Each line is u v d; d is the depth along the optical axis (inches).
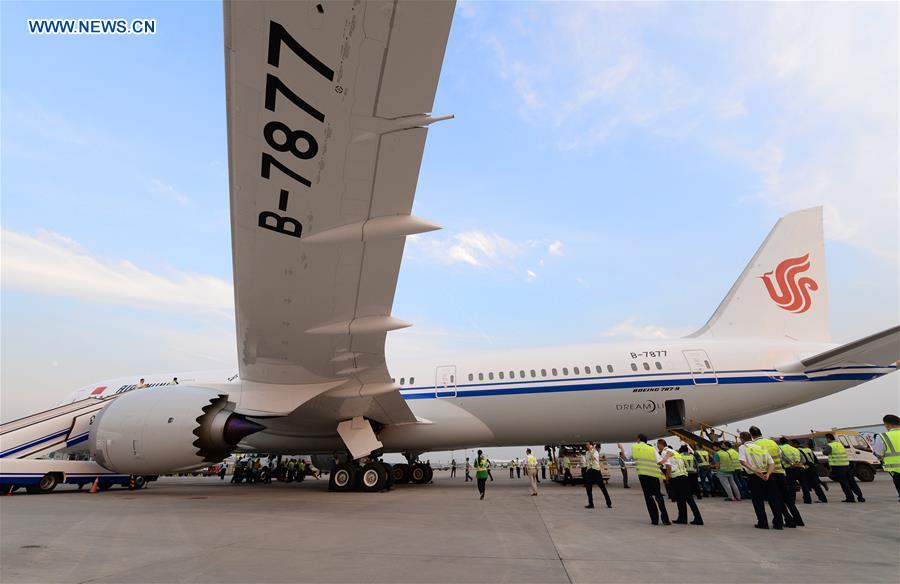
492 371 535.2
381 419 498.3
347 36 154.4
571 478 619.8
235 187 208.1
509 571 156.5
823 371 505.0
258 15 151.7
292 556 177.8
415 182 201.8
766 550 193.0
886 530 246.2
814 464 397.7
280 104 174.7
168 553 182.5
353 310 286.7
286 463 839.1
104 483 517.0
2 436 481.7
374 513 307.9
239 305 286.5
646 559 175.3
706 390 507.5
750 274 581.9
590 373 519.5
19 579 144.6
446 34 155.9
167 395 402.3
